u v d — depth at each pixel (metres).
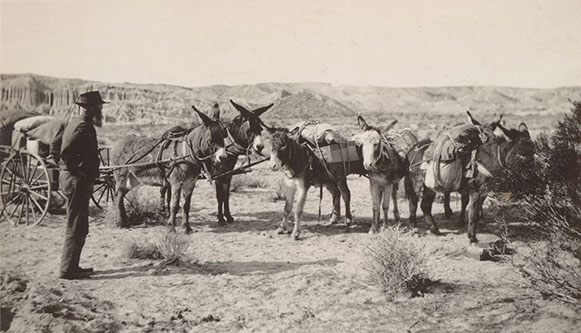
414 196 9.26
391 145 8.95
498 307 5.10
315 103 62.75
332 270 6.76
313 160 8.96
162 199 10.86
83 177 6.36
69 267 6.38
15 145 9.64
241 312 5.31
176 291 6.00
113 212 9.76
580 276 5.09
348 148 9.27
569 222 5.56
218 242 8.57
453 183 7.92
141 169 9.24
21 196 9.58
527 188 5.86
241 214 11.50
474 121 8.18
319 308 5.37
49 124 9.46
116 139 34.59
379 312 5.18
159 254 7.57
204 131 8.56
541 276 5.58
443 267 6.73
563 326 4.34
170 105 55.72
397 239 6.02
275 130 9.14
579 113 5.71
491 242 7.41
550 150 5.81
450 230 9.20
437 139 8.27
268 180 18.58
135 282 6.34
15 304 5.35
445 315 4.99
